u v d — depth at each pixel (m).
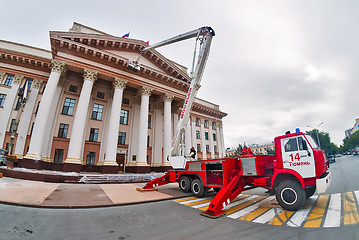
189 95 10.43
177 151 10.06
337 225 4.27
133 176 14.57
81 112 16.02
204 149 35.12
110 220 4.99
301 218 4.97
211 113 38.75
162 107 26.09
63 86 19.80
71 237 3.75
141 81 20.69
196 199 8.10
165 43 14.92
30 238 3.62
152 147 23.92
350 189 8.48
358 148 69.94
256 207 6.46
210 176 8.09
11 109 18.77
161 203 7.28
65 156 18.58
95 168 19.30
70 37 16.97
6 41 19.88
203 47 10.66
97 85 21.81
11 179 11.14
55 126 18.64
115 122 17.56
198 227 4.48
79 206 6.15
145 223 4.79
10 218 4.71
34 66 20.23
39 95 20.02
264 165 7.16
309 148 5.86
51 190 8.70
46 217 5.01
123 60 19.06
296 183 5.82
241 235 3.93
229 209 6.25
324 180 5.55
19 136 18.02
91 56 18.02
